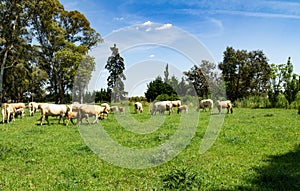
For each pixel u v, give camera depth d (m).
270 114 24.34
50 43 45.03
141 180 7.24
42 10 42.28
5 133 14.92
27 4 40.22
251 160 8.91
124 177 7.57
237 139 11.90
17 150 10.09
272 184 6.68
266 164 8.43
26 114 28.50
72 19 46.12
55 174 7.66
